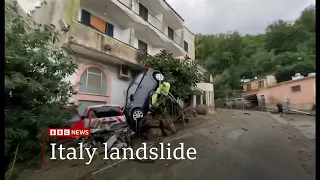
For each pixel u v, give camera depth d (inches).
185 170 194.4
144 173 191.8
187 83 486.6
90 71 402.6
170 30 748.0
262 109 806.5
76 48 351.9
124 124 328.5
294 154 227.0
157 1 589.9
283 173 177.0
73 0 343.3
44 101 215.2
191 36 883.4
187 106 622.8
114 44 408.5
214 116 592.7
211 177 175.0
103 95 419.2
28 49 197.6
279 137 315.3
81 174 192.7
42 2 325.1
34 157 217.5
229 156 228.8
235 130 379.9
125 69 472.7
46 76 215.0
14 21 177.6
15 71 186.4
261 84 835.4
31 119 188.9
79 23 343.0
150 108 389.7
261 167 192.5
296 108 618.8
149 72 431.5
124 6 453.4
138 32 545.6
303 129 373.4
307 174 172.7
